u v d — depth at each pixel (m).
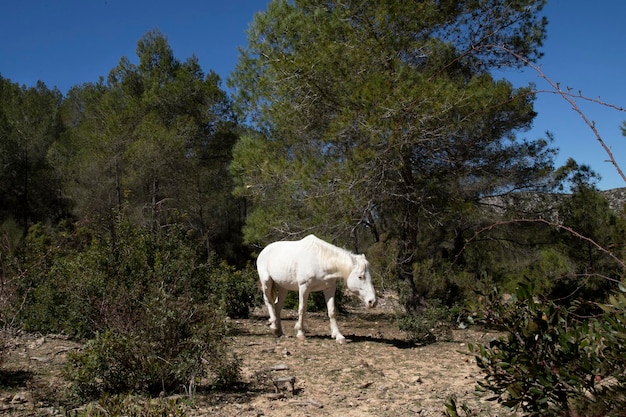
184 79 24.72
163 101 24.58
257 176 12.67
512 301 3.19
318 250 9.05
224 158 25.89
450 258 13.33
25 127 29.80
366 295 8.62
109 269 8.37
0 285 7.22
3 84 36.44
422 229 13.85
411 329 9.35
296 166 11.88
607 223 11.45
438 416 5.17
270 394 5.82
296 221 12.62
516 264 13.36
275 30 13.41
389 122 10.20
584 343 2.89
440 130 10.58
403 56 11.38
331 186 11.37
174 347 5.85
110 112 25.55
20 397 5.42
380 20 10.79
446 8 11.49
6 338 7.00
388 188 11.73
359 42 11.16
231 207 26.94
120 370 5.70
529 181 13.04
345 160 11.66
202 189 24.84
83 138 26.09
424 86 9.97
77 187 24.17
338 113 12.00
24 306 8.88
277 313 9.88
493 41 11.88
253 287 12.99
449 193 12.09
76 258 9.21
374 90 10.23
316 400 5.69
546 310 3.09
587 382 2.90
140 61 26.64
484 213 12.88
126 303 7.32
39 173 28.88
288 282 9.40
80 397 5.43
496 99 10.27
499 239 13.43
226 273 12.73
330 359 7.71
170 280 8.71
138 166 22.20
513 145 12.70
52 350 7.79
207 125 25.94
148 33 26.86
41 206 29.69
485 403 5.56
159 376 5.77
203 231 24.41
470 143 11.77
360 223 12.10
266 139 14.22
